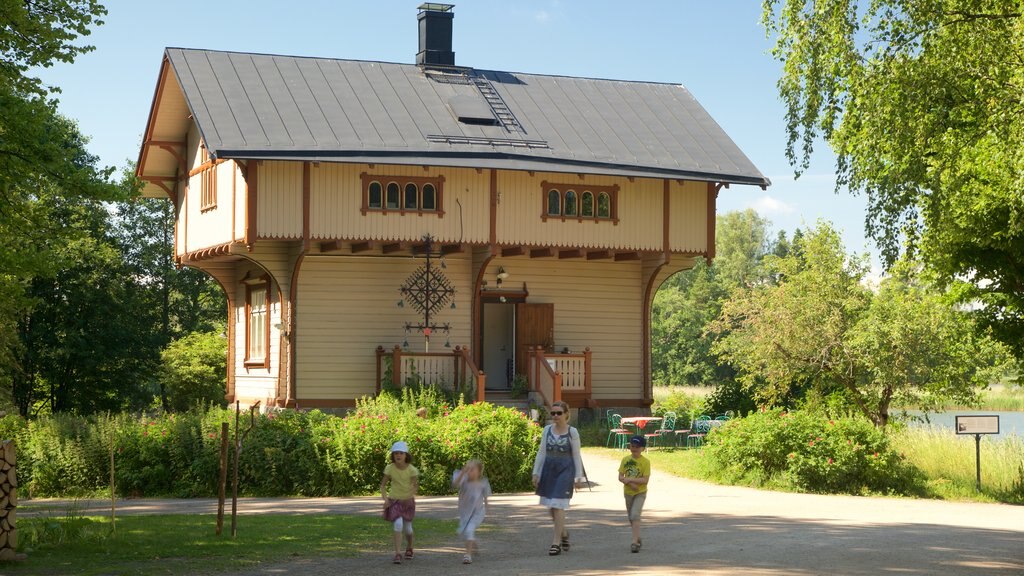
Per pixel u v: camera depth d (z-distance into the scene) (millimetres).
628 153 29312
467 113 29141
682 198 29750
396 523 11039
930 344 26000
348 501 17406
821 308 27594
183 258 31547
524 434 19516
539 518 15055
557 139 29203
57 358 36625
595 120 30891
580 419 29719
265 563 10820
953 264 19750
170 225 47562
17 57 16234
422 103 29609
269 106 27594
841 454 19578
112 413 38500
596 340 30766
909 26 15711
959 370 26109
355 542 12336
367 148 26391
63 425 19922
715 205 30016
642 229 29312
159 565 10508
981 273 20500
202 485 18609
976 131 15438
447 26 31891
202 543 11906
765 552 11734
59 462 19156
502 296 29812
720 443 20844
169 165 32875
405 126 28016
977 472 20188
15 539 10672
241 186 26500
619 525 14375
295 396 27562
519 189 28188
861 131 16250
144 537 12312
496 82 31906
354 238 26547
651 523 14680
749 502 17609
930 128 15602
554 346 30266
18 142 15547
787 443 20031
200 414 20234
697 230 29812
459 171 27594
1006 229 18250
